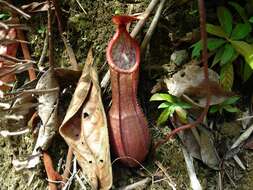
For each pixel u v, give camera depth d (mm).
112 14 493
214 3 473
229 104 463
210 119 472
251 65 420
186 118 453
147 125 438
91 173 431
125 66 438
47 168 469
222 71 452
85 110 445
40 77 487
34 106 482
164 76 476
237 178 455
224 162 459
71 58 499
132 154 434
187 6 475
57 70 475
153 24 457
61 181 462
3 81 503
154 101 479
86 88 453
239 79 485
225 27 444
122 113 425
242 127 473
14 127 494
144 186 446
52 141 480
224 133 471
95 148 430
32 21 525
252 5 451
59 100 492
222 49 448
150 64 482
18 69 479
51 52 474
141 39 478
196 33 462
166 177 449
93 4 498
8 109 479
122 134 426
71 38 505
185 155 457
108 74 467
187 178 450
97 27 497
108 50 422
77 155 441
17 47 518
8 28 469
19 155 507
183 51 476
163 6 456
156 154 458
